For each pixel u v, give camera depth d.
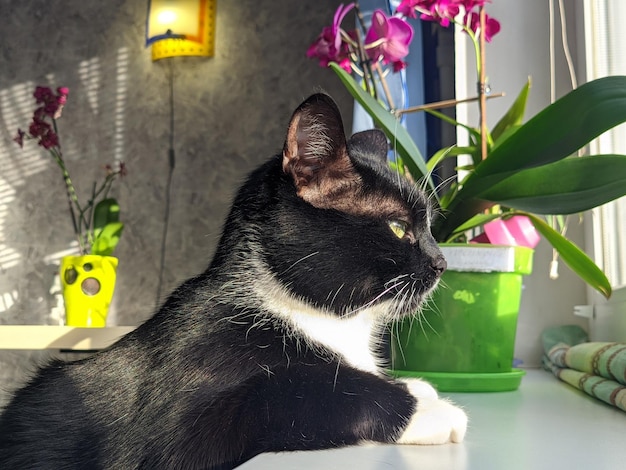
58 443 0.72
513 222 1.17
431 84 1.69
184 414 0.63
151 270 2.58
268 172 0.79
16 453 0.74
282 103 2.52
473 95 1.63
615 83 0.92
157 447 0.63
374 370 0.78
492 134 1.31
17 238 2.70
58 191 2.69
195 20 2.50
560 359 1.22
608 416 0.80
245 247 0.76
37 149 2.71
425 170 1.07
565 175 0.98
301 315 0.73
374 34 1.27
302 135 0.74
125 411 0.69
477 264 1.05
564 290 1.59
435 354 1.08
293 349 0.69
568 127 0.92
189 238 2.57
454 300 1.07
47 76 2.71
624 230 1.40
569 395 1.01
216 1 2.56
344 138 0.74
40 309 2.66
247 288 0.73
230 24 2.56
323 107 0.73
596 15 1.49
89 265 2.04
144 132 2.63
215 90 2.58
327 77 2.49
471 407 0.88
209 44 2.53
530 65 1.62
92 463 0.68
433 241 0.81
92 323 2.05
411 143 1.11
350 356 0.74
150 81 2.64
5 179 2.71
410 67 1.68
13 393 0.86
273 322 0.71
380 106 1.10
